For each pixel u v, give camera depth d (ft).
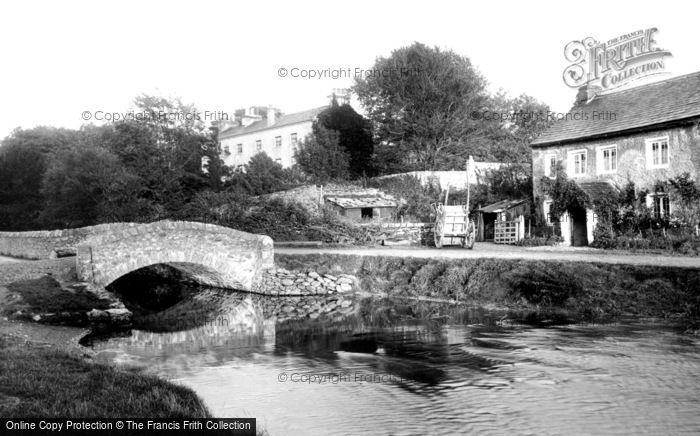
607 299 58.03
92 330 56.18
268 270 84.28
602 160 105.70
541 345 45.24
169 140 164.96
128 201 133.49
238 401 32.78
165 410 26.43
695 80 98.78
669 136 93.20
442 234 105.19
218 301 77.82
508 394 33.35
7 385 28.07
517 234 111.86
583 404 31.12
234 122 258.78
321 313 67.10
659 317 53.47
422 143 170.19
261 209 132.26
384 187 152.46
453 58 175.42
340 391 34.63
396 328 55.52
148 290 90.74
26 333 49.88
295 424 28.84
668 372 36.45
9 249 110.22
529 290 64.44
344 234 121.29
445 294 72.38
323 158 176.14
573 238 107.55
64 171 134.41
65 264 68.18
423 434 27.35
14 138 199.82
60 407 25.08
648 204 96.37
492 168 153.38
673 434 26.68
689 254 77.10
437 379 37.09
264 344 49.70
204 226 76.89
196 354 45.78
